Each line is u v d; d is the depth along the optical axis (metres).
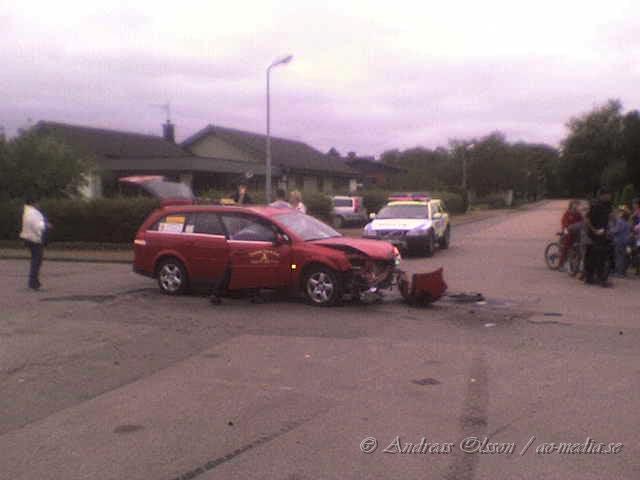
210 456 4.95
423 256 20.62
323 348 8.25
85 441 5.27
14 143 24.78
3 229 23.31
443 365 7.45
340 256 10.93
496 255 21.00
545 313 10.65
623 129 52.31
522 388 6.59
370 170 77.75
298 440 5.25
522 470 4.71
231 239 11.63
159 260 12.31
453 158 74.62
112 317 10.23
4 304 11.34
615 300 12.01
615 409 5.98
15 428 5.56
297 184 49.03
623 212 15.70
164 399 6.28
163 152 44.28
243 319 10.08
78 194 25.95
